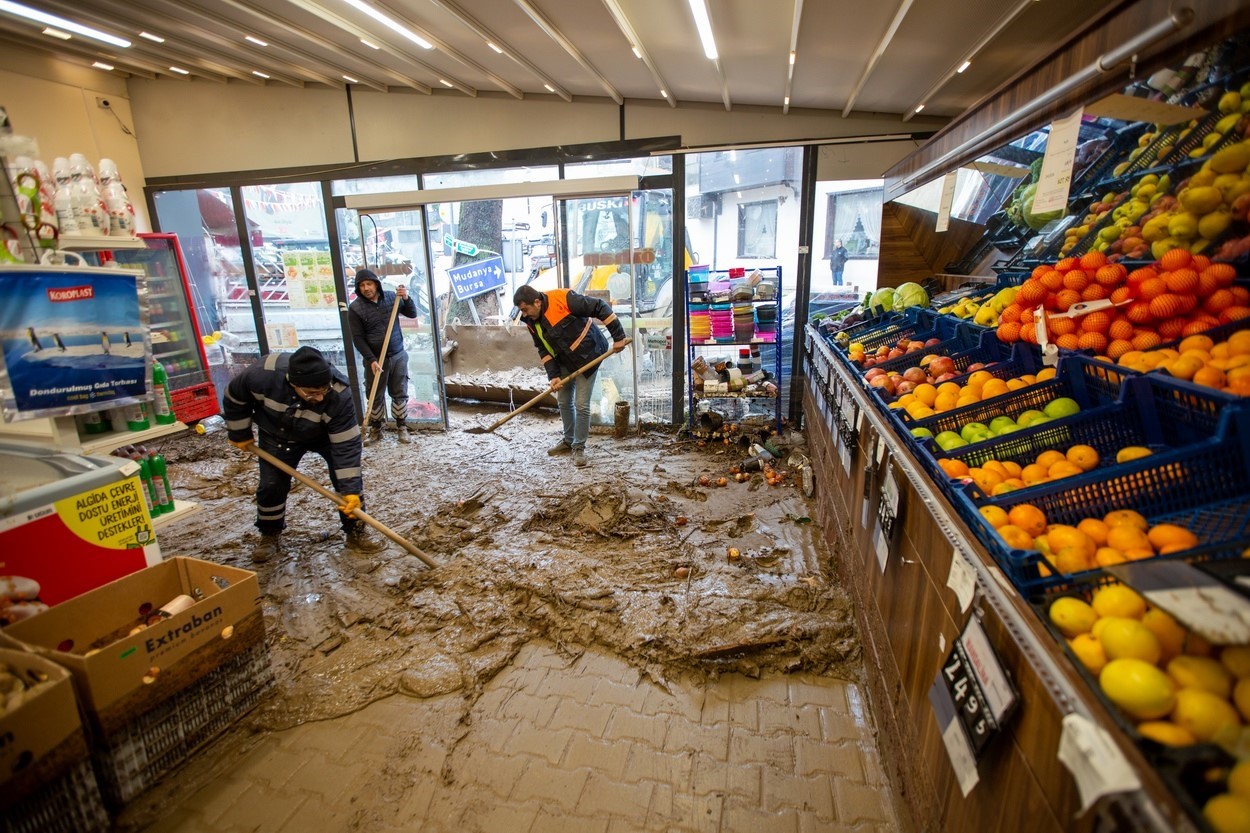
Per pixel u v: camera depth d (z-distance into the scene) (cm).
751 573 314
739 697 236
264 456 330
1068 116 216
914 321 361
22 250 236
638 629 271
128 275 251
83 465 230
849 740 213
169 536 393
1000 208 369
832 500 340
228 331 726
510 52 422
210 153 648
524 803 194
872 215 641
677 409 594
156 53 533
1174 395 139
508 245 758
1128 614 95
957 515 142
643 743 216
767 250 762
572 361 495
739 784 197
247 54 502
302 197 653
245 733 226
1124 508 131
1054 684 90
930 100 452
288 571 344
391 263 627
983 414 190
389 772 208
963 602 126
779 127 526
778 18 325
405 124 598
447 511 414
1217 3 146
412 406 651
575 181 536
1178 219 179
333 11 393
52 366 225
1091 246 243
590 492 402
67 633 208
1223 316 157
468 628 285
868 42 348
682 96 523
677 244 564
